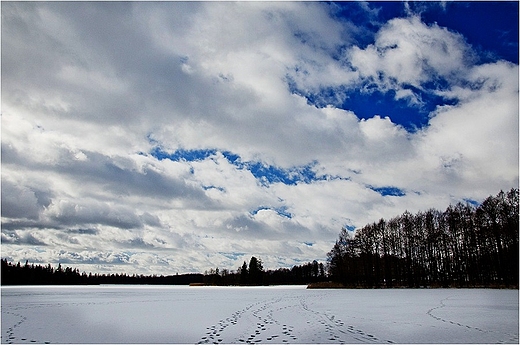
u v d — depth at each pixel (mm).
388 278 83688
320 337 15969
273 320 21469
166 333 17172
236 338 15875
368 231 88812
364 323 19969
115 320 21688
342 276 91812
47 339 15836
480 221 68062
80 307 30109
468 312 24828
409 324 19500
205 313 25391
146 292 62625
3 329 18438
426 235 81625
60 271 166875
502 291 51906
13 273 147625
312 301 36875
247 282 140250
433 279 78812
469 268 73000
